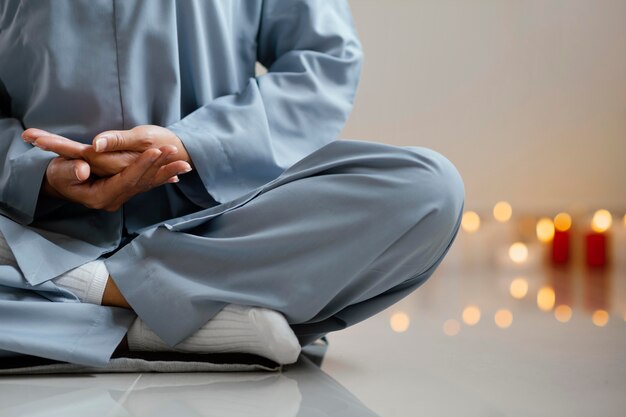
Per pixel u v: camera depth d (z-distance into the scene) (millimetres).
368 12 3662
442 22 3672
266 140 1708
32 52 1690
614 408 1249
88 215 1708
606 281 3295
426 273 1638
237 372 1532
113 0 1668
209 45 1800
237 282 1525
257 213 1539
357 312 1641
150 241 1575
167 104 1714
